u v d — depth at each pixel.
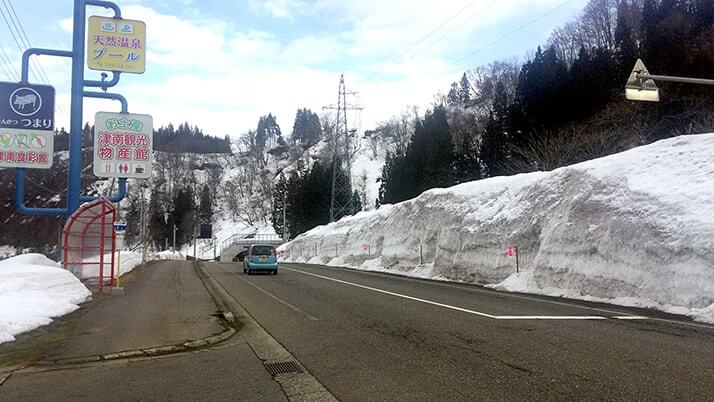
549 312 11.79
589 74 38.16
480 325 10.10
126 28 20.19
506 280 18.45
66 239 18.23
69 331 10.23
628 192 14.94
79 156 19.31
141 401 5.80
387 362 7.32
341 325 10.60
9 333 9.30
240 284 21.31
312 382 6.46
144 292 18.03
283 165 173.12
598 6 63.50
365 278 24.02
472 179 50.25
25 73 18.50
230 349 8.64
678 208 13.08
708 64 30.33
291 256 60.00
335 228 49.25
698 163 14.43
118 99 19.69
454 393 5.81
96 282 19.45
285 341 9.16
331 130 119.19
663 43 34.50
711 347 7.93
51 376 6.92
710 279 11.24
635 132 30.00
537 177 21.44
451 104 117.06
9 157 17.94
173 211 121.81
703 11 35.41
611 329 9.51
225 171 178.75
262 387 6.30
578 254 15.58
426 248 27.91
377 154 149.75
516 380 6.25
